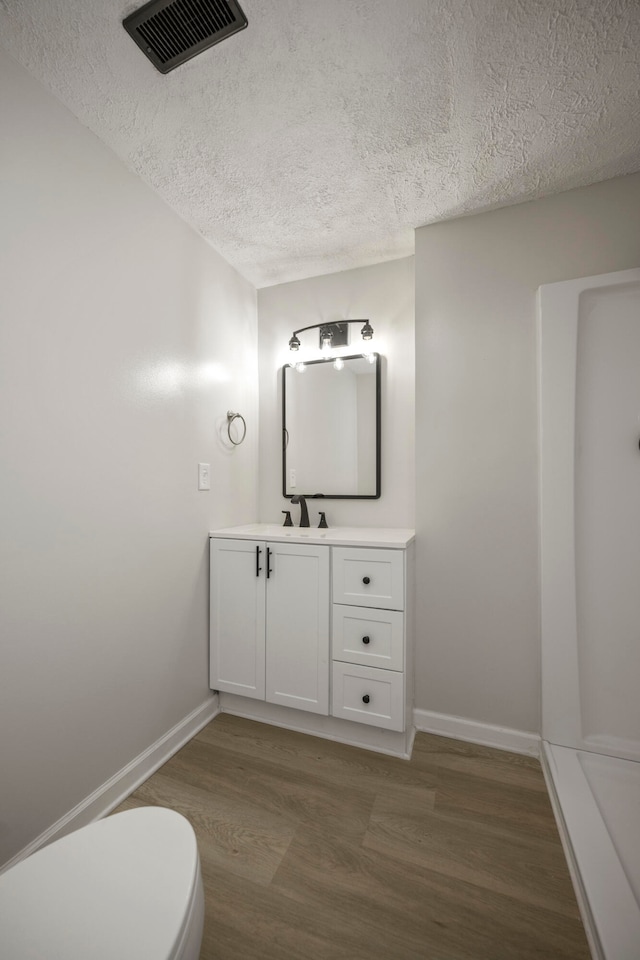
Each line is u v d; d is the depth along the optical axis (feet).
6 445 3.60
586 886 3.34
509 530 5.67
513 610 5.64
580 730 5.17
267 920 3.33
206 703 6.26
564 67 3.79
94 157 4.51
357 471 7.25
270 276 7.66
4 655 3.58
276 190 5.44
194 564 6.11
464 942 3.18
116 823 2.69
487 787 4.82
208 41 3.58
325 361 7.52
